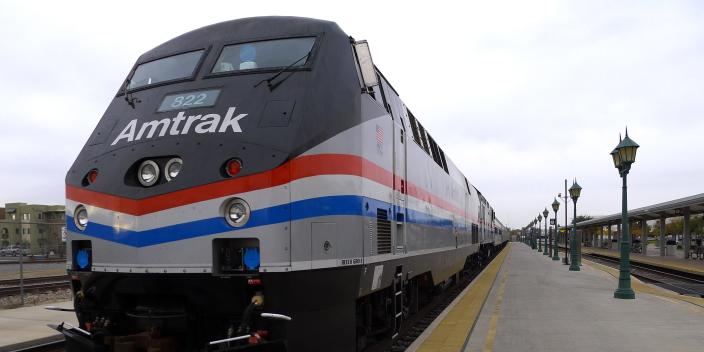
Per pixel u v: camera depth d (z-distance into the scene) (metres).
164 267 4.50
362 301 6.09
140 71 6.04
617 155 13.82
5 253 18.36
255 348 4.35
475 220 19.94
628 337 8.24
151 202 4.58
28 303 13.45
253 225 4.38
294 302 4.52
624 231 13.37
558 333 8.55
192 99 5.12
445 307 12.37
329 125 4.94
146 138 4.93
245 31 5.74
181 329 4.75
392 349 7.81
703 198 28.50
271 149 4.52
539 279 18.59
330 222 4.80
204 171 4.53
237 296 4.54
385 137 6.54
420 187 8.78
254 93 4.98
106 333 4.90
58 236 17.64
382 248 6.11
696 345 7.66
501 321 9.68
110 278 4.73
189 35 6.06
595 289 15.23
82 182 5.02
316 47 5.34
